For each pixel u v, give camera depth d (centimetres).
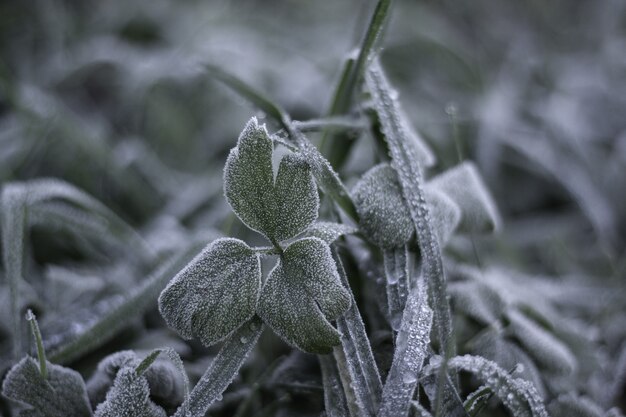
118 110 48
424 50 53
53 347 29
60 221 32
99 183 39
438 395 26
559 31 58
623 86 51
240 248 26
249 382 30
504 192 45
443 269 27
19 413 27
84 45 52
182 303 26
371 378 26
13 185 31
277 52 53
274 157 30
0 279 33
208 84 47
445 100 49
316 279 26
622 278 36
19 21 53
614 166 45
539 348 29
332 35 56
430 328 27
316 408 29
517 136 46
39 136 38
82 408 27
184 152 44
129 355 28
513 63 53
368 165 36
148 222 38
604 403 31
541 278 37
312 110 47
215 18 54
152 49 53
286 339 26
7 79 40
